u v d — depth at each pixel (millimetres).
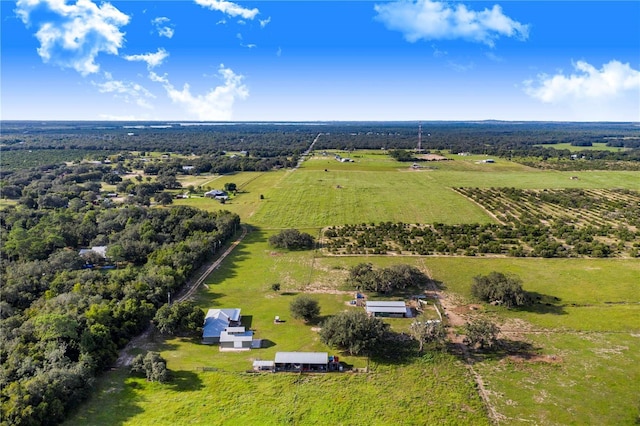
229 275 114625
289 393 65938
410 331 84438
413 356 76062
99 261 121250
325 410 62125
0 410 54938
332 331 77812
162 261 111562
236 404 63219
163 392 65688
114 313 80875
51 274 103375
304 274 115062
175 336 83250
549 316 90812
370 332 76938
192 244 123250
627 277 110750
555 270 116250
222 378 69500
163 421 59406
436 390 66750
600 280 109188
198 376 70062
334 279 111562
